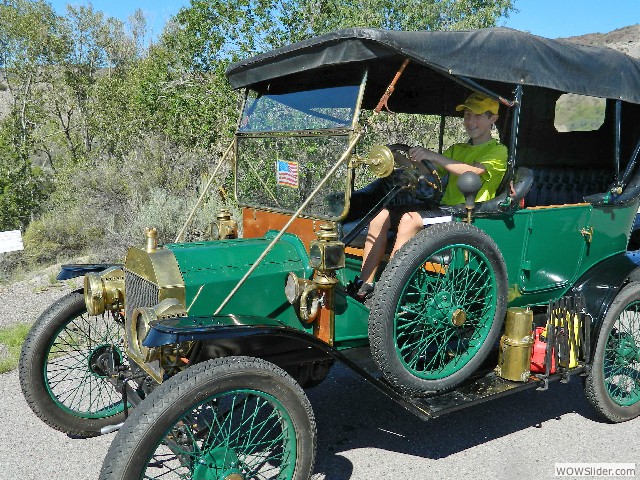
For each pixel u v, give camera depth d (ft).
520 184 10.80
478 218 10.24
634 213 13.32
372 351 9.13
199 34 34.88
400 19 36.40
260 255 9.73
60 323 11.20
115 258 30.63
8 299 24.32
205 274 9.22
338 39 9.12
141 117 48.42
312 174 10.39
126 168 41.01
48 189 60.85
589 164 15.07
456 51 9.29
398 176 10.87
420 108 14.23
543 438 11.73
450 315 9.76
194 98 35.01
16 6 95.76
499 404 13.33
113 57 93.91
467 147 12.07
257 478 10.04
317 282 9.15
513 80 10.06
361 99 9.51
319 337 9.58
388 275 8.99
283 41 32.55
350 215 12.60
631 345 12.57
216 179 31.17
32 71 94.89
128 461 6.99
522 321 10.54
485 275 10.21
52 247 38.32
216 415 9.05
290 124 10.98
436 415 9.29
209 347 8.67
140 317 8.60
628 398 12.56
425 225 10.78
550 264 11.73
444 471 10.47
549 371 10.93
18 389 13.96
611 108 14.20
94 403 12.71
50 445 11.36
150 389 9.43
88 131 90.74
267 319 8.57
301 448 8.28
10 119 95.20
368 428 12.09
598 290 11.89
